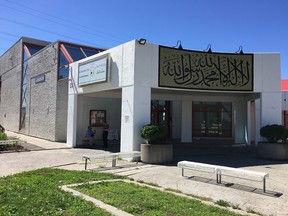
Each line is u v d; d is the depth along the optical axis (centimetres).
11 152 1623
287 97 2536
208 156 1520
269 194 769
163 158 1273
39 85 2600
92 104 2294
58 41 2314
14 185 791
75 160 1359
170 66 1445
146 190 772
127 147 1373
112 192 745
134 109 1352
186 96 2178
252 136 2111
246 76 1529
